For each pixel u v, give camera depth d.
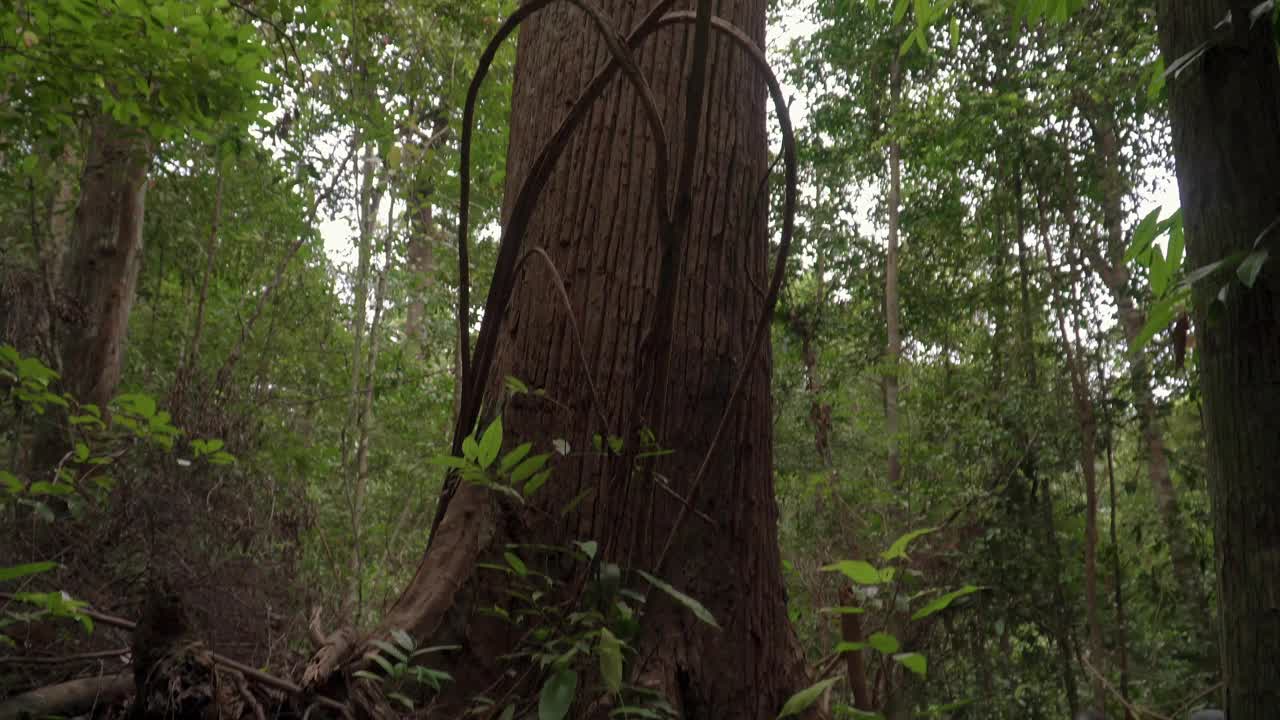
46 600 1.95
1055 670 7.16
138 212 7.25
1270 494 1.45
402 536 10.21
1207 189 1.58
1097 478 9.76
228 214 9.78
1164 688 6.96
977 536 7.28
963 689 6.41
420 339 12.23
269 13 6.00
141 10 5.07
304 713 1.90
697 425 2.57
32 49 5.14
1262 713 1.42
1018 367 9.55
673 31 2.87
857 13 11.89
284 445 6.80
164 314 9.72
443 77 9.41
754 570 2.58
